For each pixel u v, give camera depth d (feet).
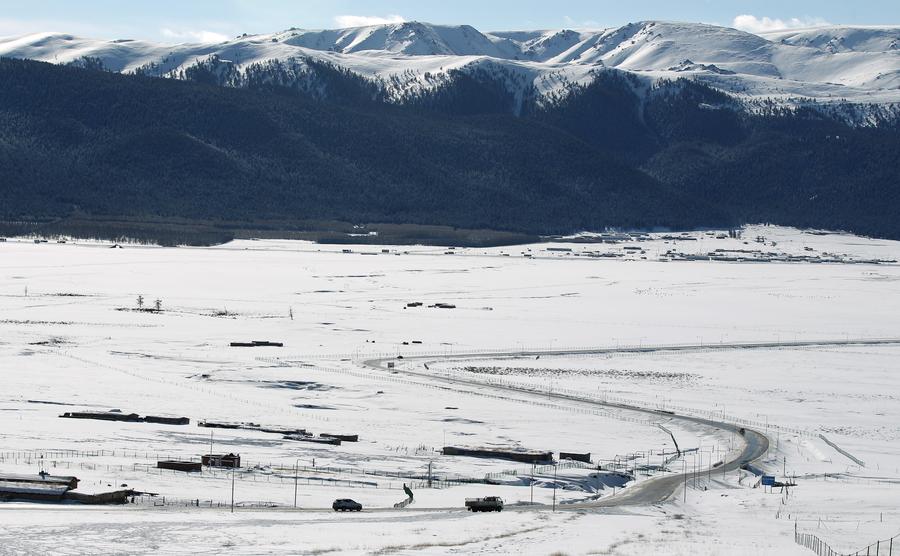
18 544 394.52
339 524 447.83
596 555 414.41
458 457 631.15
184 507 475.72
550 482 575.79
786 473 619.26
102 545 399.24
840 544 444.55
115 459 563.89
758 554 423.23
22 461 540.93
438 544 418.92
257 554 394.93
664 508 522.88
